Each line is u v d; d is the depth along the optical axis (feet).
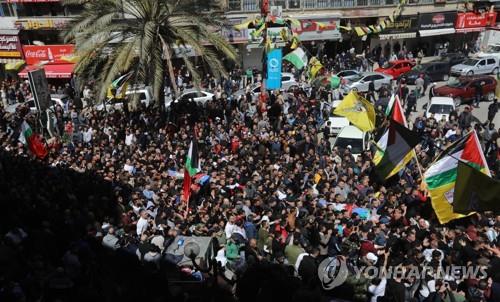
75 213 40.22
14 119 75.82
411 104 84.69
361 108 56.29
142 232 38.75
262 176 51.29
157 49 72.02
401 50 120.78
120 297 31.07
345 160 56.39
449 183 43.91
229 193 47.47
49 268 33.78
